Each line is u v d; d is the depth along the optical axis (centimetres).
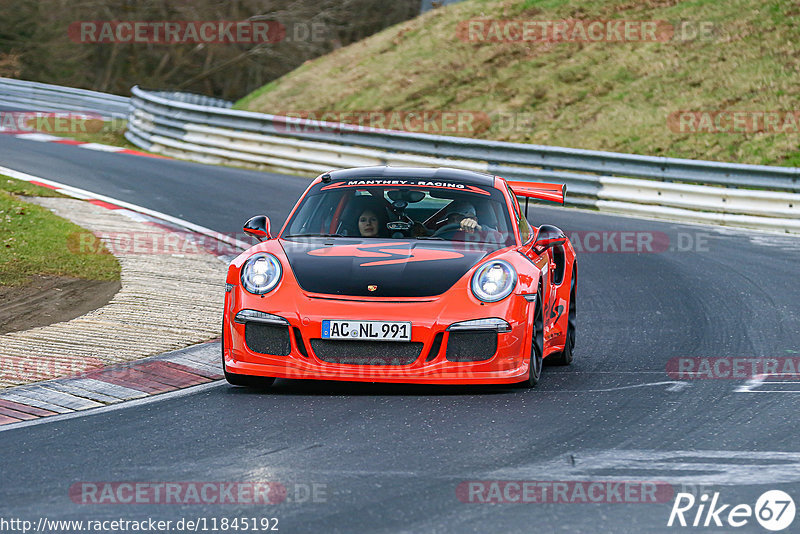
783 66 8469
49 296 3195
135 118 8500
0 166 6234
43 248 3891
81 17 14050
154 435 1823
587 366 2559
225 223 4912
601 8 10331
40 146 7519
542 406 2056
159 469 1606
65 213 4769
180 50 14325
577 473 1587
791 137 7294
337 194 2592
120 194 5581
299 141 7219
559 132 8256
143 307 3064
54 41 14138
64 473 1590
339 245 2353
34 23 14100
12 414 1983
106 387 2206
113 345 2592
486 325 2114
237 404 2069
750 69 8556
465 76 9662
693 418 1964
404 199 2553
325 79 10581
